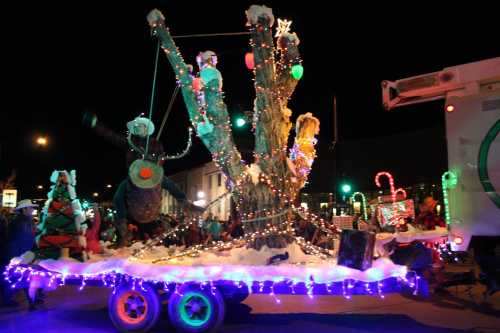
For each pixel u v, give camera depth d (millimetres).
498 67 8297
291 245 7551
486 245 8375
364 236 6496
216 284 6641
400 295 9664
